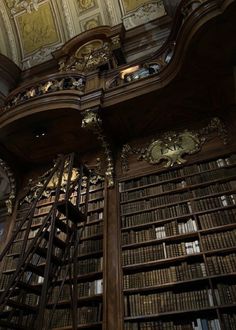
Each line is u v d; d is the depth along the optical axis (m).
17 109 6.20
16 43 10.42
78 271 5.04
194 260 4.55
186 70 5.25
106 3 9.74
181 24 5.55
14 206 6.77
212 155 5.55
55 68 9.88
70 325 4.51
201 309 3.95
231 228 4.57
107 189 5.96
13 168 7.05
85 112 5.82
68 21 10.09
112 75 6.41
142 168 6.05
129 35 9.16
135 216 5.38
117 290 4.55
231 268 4.14
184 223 4.93
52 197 6.46
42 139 6.70
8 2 10.20
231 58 5.10
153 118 6.15
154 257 4.70
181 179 5.51
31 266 3.80
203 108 5.97
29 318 4.79
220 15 4.55
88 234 5.47
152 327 4.10
